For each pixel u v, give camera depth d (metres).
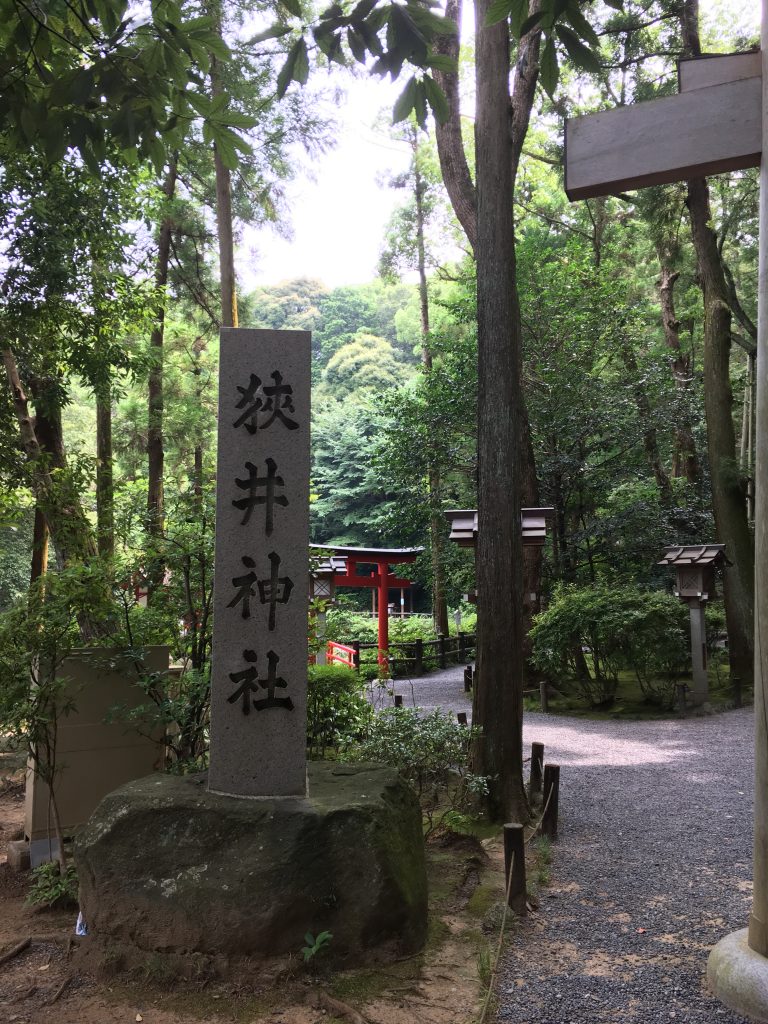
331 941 3.13
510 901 3.74
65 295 7.05
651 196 14.38
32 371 7.63
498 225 5.61
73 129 2.91
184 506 5.17
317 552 6.47
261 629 3.58
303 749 3.50
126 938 3.13
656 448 15.98
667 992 2.99
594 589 11.46
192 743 4.65
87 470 6.08
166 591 5.21
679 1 13.30
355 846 3.21
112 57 2.74
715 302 13.14
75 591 4.35
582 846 4.88
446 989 3.00
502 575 5.41
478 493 5.58
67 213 6.67
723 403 12.83
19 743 4.16
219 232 10.22
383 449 15.32
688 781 6.63
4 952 3.33
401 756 4.77
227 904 3.05
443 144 8.52
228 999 2.90
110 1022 2.77
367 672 12.48
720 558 11.05
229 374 3.76
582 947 3.41
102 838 3.22
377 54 2.56
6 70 2.86
